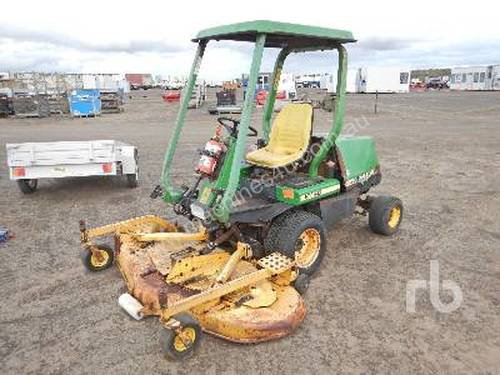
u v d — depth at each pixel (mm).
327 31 3703
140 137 12664
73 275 4008
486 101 27328
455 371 2711
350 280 3900
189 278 3211
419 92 43750
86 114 18875
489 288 3740
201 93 25328
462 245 4668
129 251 3719
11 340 3068
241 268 3391
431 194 6641
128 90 45906
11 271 4113
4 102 18625
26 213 5824
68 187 7125
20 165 6211
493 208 5926
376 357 2850
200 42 3836
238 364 2789
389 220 4902
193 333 2777
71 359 2859
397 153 10039
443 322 3236
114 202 6273
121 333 3127
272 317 2943
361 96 35219
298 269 3650
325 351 2912
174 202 3879
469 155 9711
